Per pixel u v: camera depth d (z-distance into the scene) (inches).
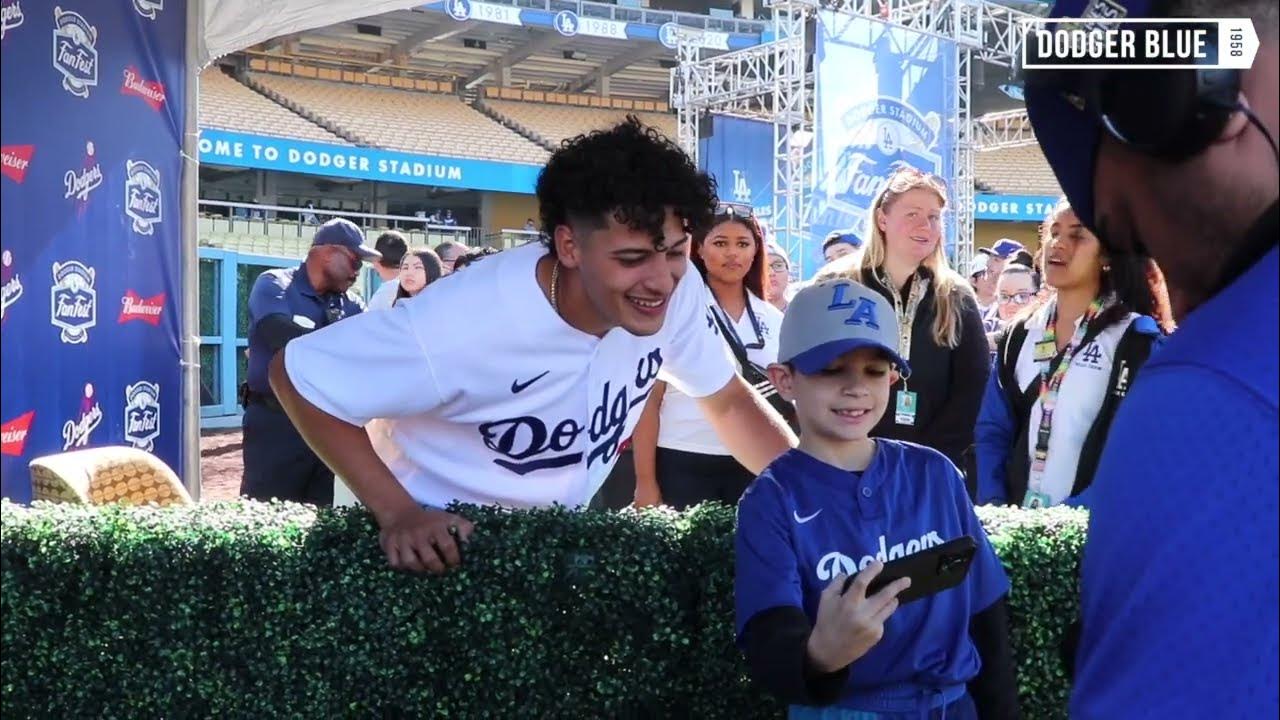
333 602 92.0
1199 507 29.6
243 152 927.7
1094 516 33.4
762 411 112.5
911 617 81.5
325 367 87.6
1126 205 37.3
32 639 92.5
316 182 1155.3
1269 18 33.2
